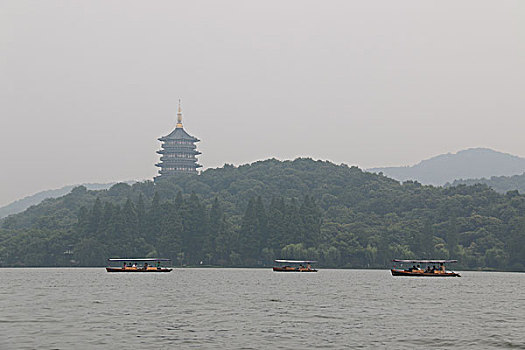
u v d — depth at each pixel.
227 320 91.94
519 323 91.69
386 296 138.88
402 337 77.69
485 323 91.44
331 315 99.44
